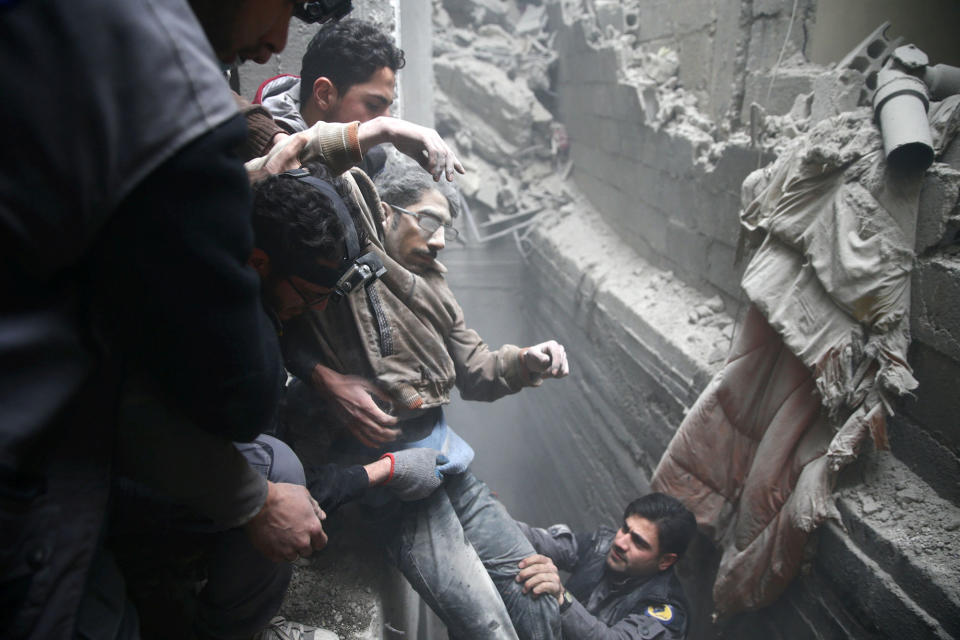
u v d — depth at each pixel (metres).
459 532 1.82
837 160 2.45
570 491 6.21
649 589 2.59
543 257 7.62
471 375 1.90
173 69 0.68
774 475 2.60
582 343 6.04
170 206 0.69
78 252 0.69
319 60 1.85
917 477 2.38
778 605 2.75
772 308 2.65
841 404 2.37
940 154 2.32
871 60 2.98
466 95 8.74
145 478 0.96
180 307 0.74
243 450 1.26
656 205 5.27
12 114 0.62
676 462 3.02
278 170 1.29
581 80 7.54
